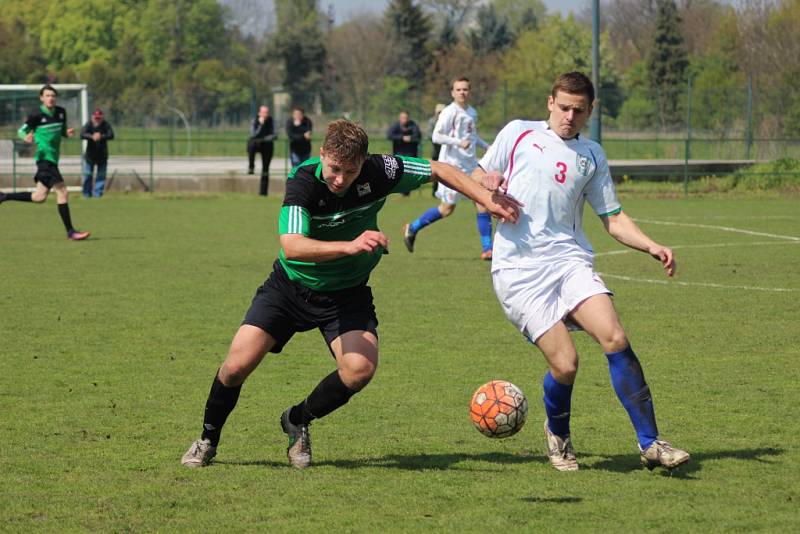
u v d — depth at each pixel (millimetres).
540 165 11797
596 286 11641
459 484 11305
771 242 36000
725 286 26234
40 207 50188
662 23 135875
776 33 81938
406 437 13320
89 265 30125
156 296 24719
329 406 11656
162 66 191000
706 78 94812
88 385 16094
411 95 87625
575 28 147875
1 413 14406
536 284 11758
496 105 71312
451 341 19578
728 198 55750
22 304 23516
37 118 35062
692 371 17000
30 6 197125
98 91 150125
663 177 61406
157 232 39406
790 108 66875
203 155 91375
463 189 11617
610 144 71312
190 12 197000
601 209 12117
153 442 13008
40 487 11141
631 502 10625
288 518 10148
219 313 22531
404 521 10047
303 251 10562
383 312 22672
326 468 11938
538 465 12086
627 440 13156
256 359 11555
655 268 29688
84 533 9727
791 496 10812
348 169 10531
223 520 10086
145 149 93812
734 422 13891
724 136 67875
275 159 84312
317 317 11633
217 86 148125
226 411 11836
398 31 162625
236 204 52344
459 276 28125
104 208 49750
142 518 10148
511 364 17625
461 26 188875
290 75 164125
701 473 11664
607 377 16734
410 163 11539
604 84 142625
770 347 18891
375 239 10297
